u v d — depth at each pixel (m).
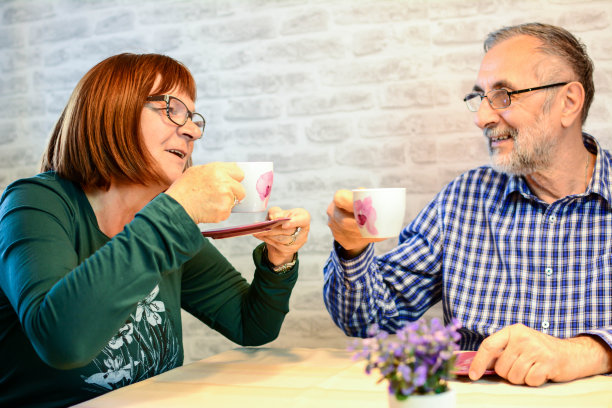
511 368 1.00
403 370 0.63
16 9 2.52
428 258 1.65
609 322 1.41
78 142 1.15
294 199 2.23
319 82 2.20
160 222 0.94
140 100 1.16
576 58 1.50
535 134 1.47
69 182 1.17
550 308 1.48
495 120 1.50
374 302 1.59
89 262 0.90
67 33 2.46
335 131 2.18
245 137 2.28
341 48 2.17
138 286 0.91
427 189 2.10
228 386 1.03
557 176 1.51
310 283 2.20
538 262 1.51
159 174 1.20
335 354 1.26
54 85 2.48
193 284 1.41
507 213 1.58
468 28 2.04
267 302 1.33
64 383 1.06
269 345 2.23
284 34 2.23
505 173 1.60
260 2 2.25
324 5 2.18
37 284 0.93
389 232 1.08
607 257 1.44
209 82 2.31
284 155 2.24
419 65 2.09
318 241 2.20
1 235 1.02
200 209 0.98
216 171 0.98
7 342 1.07
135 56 1.23
